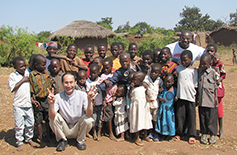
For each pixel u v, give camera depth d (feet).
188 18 207.21
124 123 13.87
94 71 13.61
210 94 13.17
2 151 12.48
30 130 13.02
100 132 14.10
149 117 13.60
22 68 12.78
